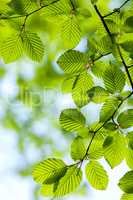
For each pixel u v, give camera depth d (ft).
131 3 5.37
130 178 5.17
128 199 5.24
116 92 5.24
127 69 5.27
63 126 5.26
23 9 5.19
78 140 5.24
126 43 5.19
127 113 5.20
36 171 5.20
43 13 5.24
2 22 5.24
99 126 5.25
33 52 5.31
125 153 5.23
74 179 5.22
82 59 5.26
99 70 5.29
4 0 5.27
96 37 5.38
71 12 5.22
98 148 5.24
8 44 5.29
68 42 5.33
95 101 5.29
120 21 5.34
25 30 5.26
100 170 5.25
